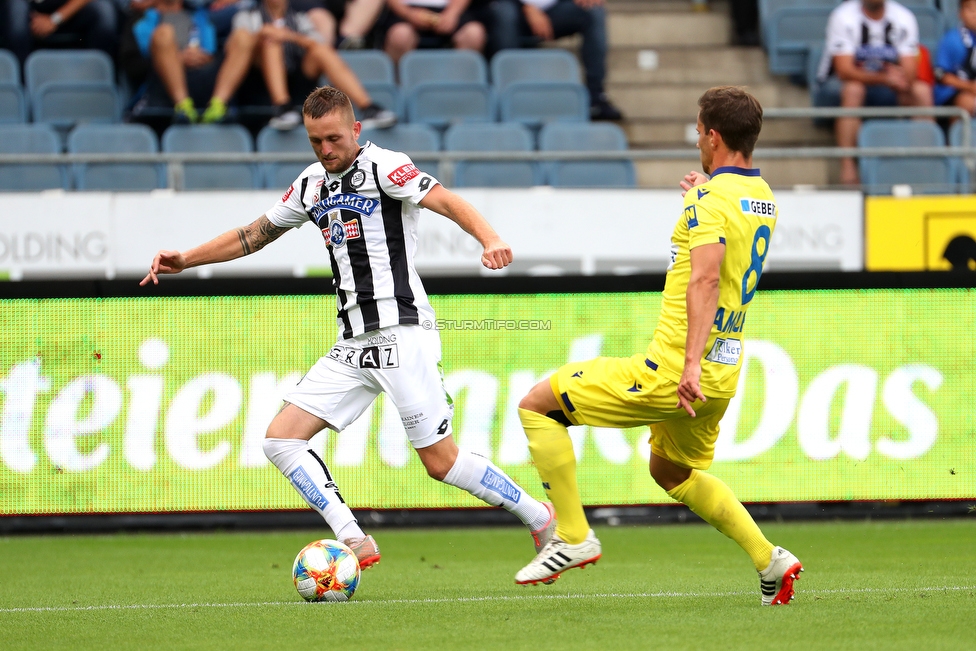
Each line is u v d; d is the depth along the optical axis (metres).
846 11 39.50
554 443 14.75
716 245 13.37
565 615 14.06
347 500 25.34
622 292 25.28
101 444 25.12
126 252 30.31
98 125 37.28
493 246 14.70
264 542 25.08
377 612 14.55
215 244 16.52
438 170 35.66
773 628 12.83
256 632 13.17
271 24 37.72
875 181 36.62
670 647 11.75
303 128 37.31
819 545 23.00
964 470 25.45
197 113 38.62
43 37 41.84
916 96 39.47
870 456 25.44
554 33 42.66
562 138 37.72
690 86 44.34
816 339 25.39
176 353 25.16
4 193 30.16
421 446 15.84
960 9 40.59
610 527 26.73
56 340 25.02
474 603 15.32
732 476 25.39
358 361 15.83
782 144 42.09
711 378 13.92
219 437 25.22
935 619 13.39
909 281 25.38
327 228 15.88
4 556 22.75
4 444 24.98
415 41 42.28
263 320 25.16
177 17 39.06
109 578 19.31
